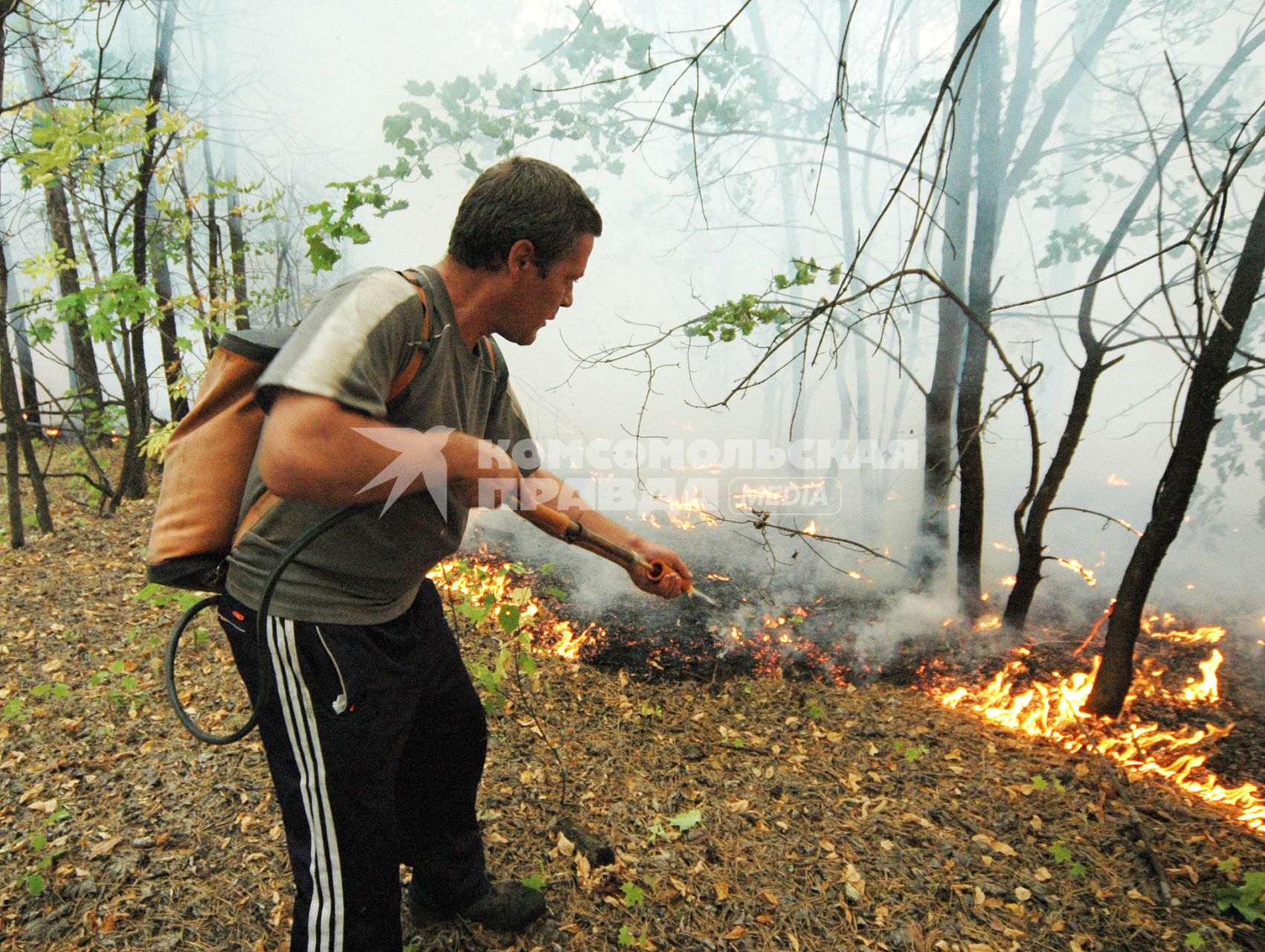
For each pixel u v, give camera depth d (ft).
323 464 3.67
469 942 6.43
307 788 4.64
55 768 8.68
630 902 6.92
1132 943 6.63
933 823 8.23
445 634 5.58
